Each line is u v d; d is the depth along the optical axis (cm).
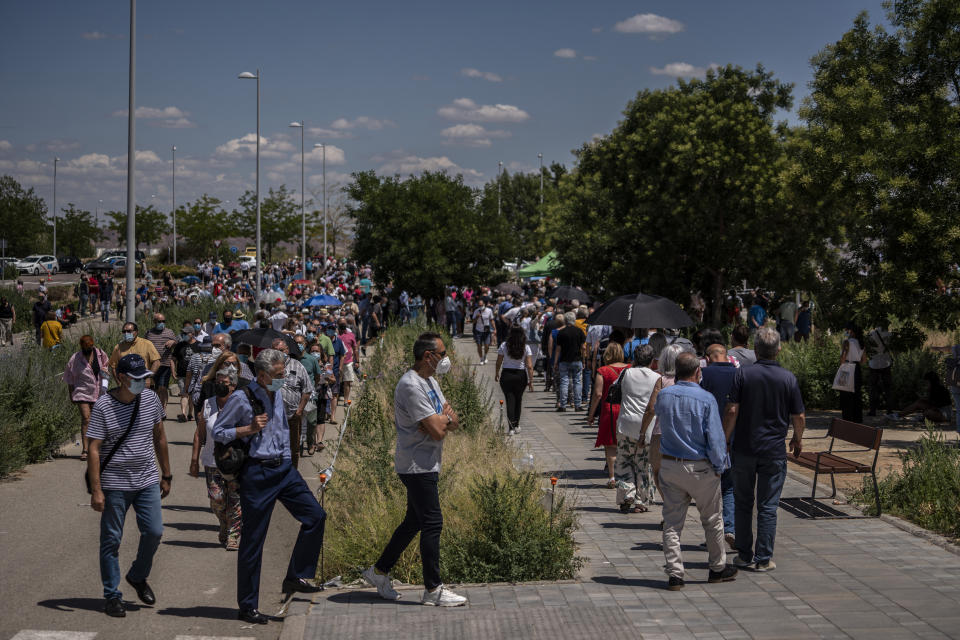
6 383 1324
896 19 1577
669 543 671
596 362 1742
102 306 3988
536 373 2395
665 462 670
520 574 705
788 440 1305
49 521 930
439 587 634
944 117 1491
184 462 1299
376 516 776
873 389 1538
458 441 1112
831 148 1541
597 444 1038
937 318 1470
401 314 3462
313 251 8694
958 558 734
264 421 629
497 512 746
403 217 3409
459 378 1619
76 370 1258
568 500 974
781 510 914
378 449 939
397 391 627
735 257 2658
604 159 2983
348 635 575
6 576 732
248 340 1263
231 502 843
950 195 1447
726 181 2630
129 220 2161
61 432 1334
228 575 764
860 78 1559
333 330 1684
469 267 3525
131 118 2156
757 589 662
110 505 637
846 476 1061
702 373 788
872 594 642
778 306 2762
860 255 1548
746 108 2702
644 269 2825
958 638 552
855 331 1450
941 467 902
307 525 652
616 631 577
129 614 647
